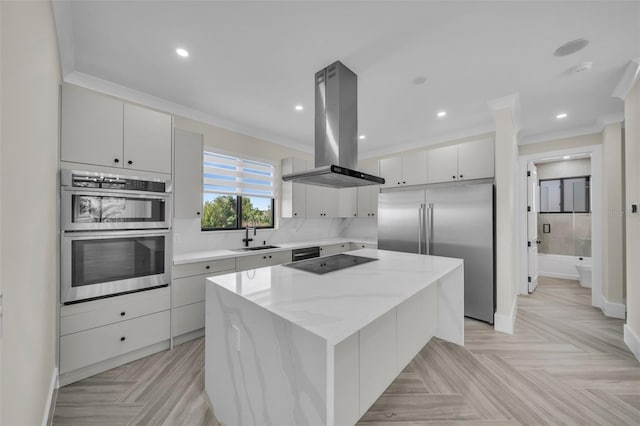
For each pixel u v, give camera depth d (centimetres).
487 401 165
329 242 421
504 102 263
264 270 178
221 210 340
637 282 214
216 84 238
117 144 203
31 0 103
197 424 144
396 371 163
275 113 303
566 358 212
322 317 99
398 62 203
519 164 385
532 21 158
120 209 201
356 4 146
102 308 192
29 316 107
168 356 217
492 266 274
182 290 240
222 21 160
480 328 267
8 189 82
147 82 234
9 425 85
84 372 186
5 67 78
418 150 419
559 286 430
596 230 329
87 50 188
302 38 176
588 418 149
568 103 269
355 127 216
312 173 193
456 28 165
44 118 130
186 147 267
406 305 177
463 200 293
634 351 216
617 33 167
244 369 125
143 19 158
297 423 99
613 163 302
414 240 329
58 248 174
